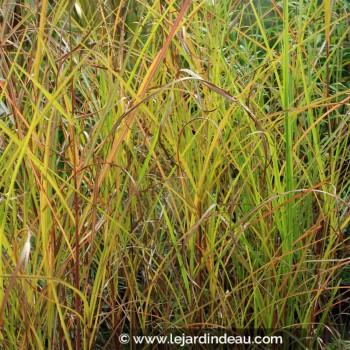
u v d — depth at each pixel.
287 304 2.01
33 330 1.61
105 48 2.25
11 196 1.67
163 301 2.09
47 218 1.64
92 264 2.19
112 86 1.73
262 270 2.00
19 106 1.73
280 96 2.04
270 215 1.94
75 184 1.61
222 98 1.94
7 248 1.58
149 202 2.01
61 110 1.55
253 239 2.11
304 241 2.03
